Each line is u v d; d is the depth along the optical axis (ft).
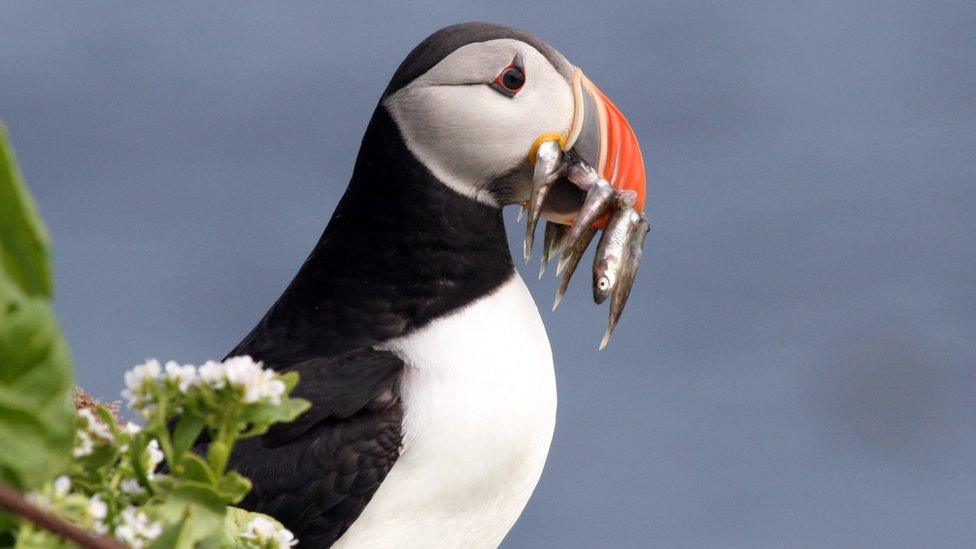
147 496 9.64
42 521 7.52
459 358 16.19
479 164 17.08
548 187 17.11
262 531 10.65
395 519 15.85
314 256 17.34
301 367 16.25
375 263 16.89
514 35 17.51
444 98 17.06
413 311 16.61
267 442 15.80
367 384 15.94
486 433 15.96
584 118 17.39
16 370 8.08
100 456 9.58
